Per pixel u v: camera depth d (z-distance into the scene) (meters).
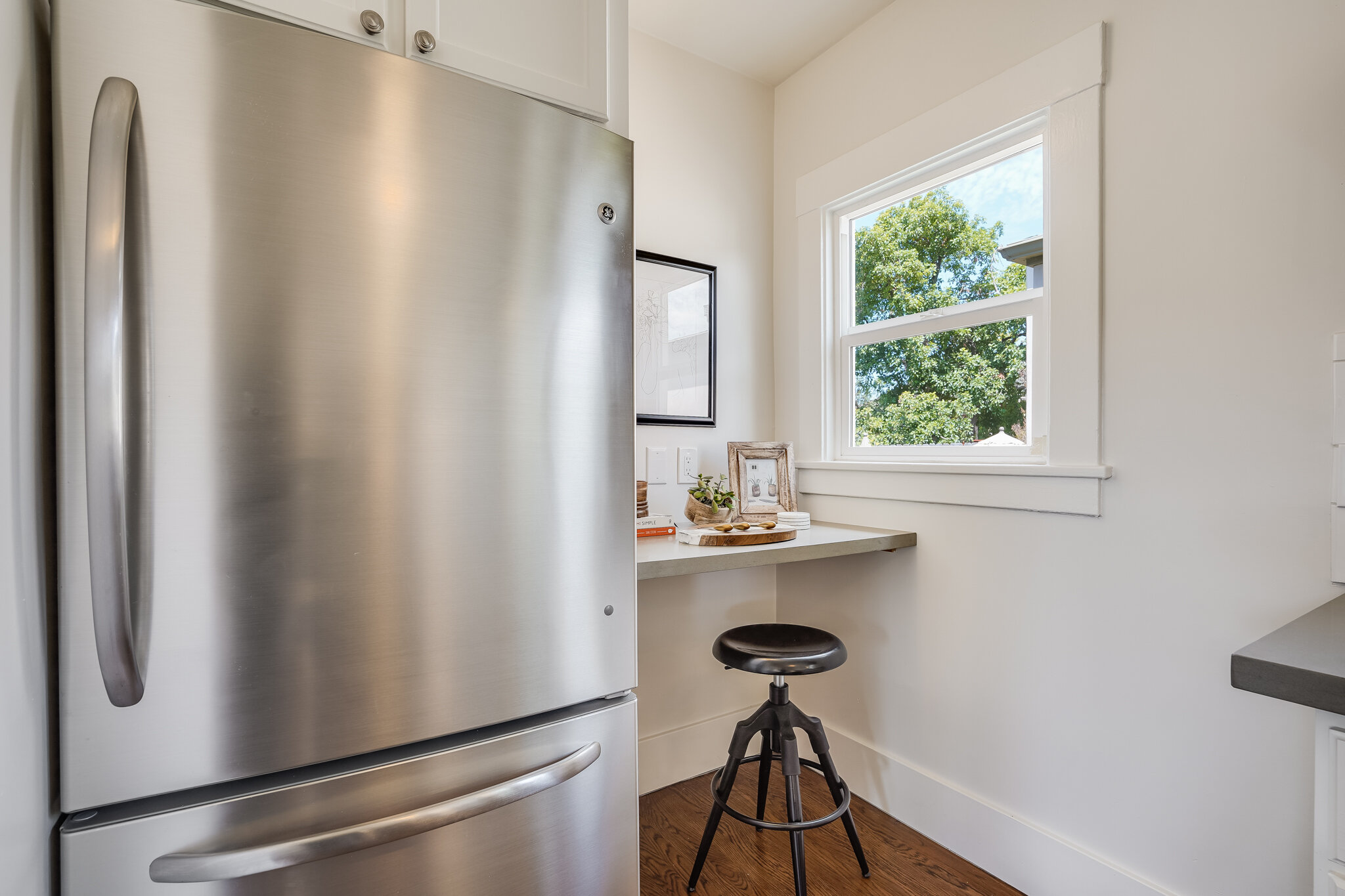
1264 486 1.17
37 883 0.62
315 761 0.76
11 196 0.58
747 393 2.23
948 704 1.73
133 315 0.67
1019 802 1.57
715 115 2.16
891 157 1.88
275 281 0.74
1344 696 0.64
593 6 1.11
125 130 0.64
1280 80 1.15
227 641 0.71
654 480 1.99
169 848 0.69
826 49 2.10
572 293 0.97
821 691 2.14
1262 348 1.17
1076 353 1.44
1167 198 1.30
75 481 0.65
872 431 2.08
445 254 0.85
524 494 0.92
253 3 0.82
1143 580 1.34
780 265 2.29
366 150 0.80
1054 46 1.49
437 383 0.84
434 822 0.80
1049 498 1.48
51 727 0.66
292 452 0.75
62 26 0.65
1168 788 1.30
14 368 0.59
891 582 1.90
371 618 0.80
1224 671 1.22
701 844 1.55
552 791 0.94
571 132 0.98
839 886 1.56
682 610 2.08
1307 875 1.12
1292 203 1.14
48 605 0.66
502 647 0.90
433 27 0.94
